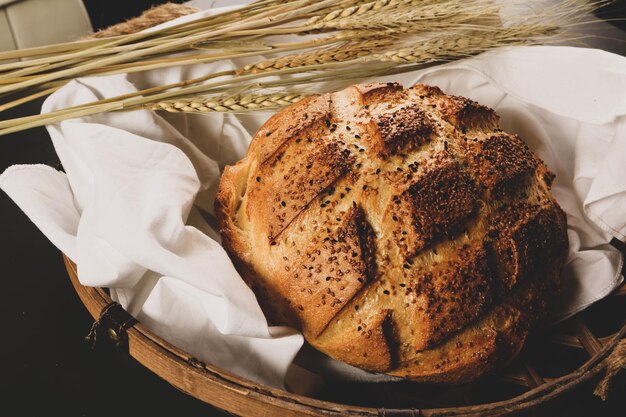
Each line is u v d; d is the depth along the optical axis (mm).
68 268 571
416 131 552
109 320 508
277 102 579
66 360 569
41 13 969
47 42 984
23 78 590
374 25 577
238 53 596
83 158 582
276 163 563
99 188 554
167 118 637
